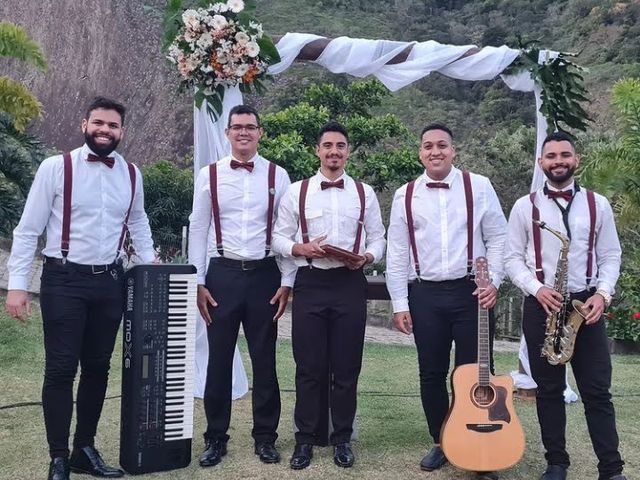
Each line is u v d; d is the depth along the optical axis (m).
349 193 3.70
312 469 3.63
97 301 3.34
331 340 3.70
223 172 3.74
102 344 3.42
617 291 10.07
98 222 3.31
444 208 3.63
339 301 3.62
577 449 4.10
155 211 15.48
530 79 5.48
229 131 3.77
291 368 6.49
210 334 3.69
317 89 12.48
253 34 4.70
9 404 4.88
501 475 3.65
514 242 3.56
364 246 3.77
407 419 4.70
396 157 11.21
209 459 3.65
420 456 3.88
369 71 5.23
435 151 3.63
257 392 3.77
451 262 3.59
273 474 3.56
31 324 7.40
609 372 3.37
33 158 9.13
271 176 3.81
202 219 3.76
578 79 5.49
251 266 3.68
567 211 3.45
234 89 4.96
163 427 3.55
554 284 3.40
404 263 3.74
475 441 3.42
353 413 3.73
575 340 3.37
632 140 8.28
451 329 3.64
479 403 3.47
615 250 3.47
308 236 3.66
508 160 15.37
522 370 5.41
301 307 3.65
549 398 3.50
